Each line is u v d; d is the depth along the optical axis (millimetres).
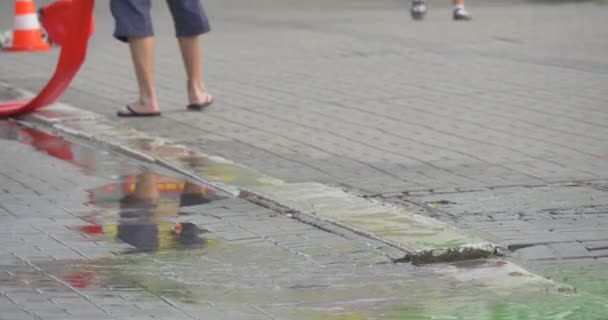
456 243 14297
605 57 31062
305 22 40188
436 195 17062
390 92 25906
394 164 19016
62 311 12086
